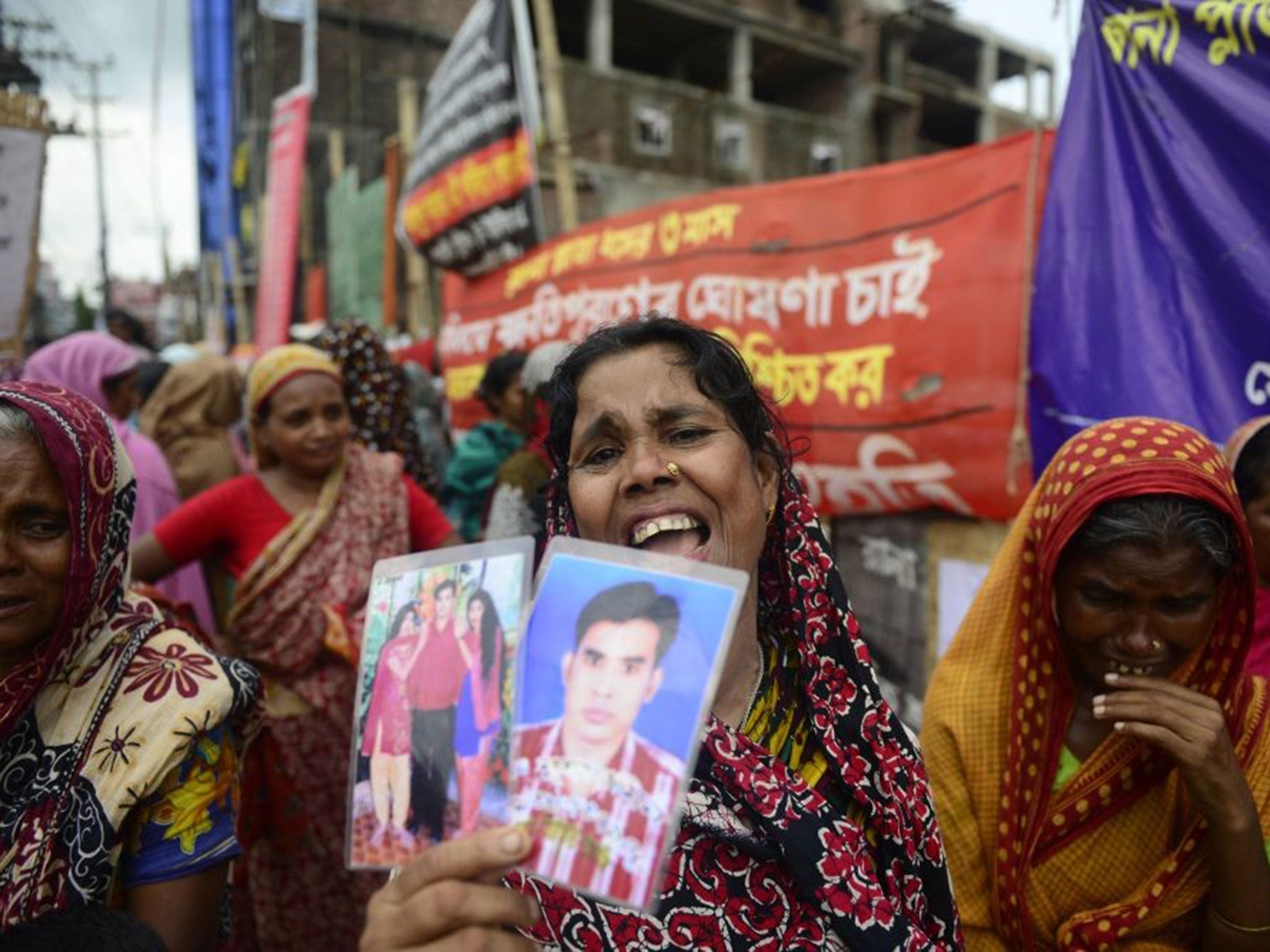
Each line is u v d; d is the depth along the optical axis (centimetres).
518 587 82
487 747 78
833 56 1373
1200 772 114
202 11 1730
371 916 73
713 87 1622
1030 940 129
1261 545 151
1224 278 187
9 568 103
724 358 108
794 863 93
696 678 77
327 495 257
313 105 1479
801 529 111
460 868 70
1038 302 224
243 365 588
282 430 251
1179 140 195
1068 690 130
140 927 97
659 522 103
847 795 105
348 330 391
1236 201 186
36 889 104
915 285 287
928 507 301
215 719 113
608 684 79
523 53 493
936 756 141
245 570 249
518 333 500
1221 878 116
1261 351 182
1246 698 128
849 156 1417
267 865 240
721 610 79
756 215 346
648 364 106
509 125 497
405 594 88
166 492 339
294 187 942
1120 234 204
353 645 244
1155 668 121
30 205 312
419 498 281
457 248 554
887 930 94
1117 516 115
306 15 928
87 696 112
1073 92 215
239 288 1680
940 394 279
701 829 95
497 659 81
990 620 143
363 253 1121
